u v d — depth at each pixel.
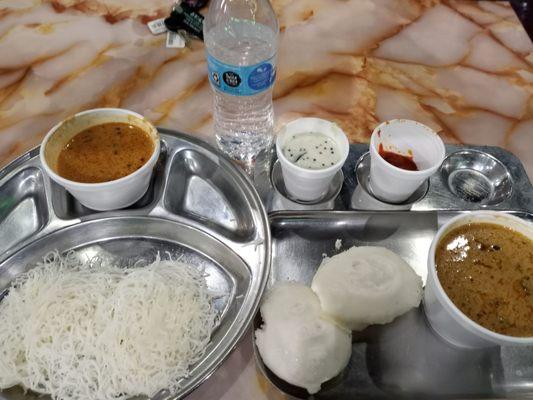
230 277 0.34
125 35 0.49
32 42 0.49
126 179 0.32
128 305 0.30
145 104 0.44
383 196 0.36
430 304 0.29
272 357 0.27
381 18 0.52
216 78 0.33
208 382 0.29
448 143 0.41
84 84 0.45
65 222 0.34
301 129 0.35
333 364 0.27
